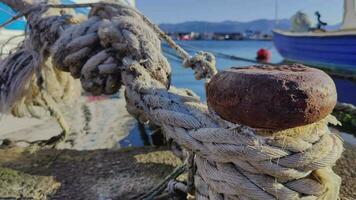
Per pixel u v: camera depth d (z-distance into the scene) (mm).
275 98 877
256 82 903
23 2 2365
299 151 950
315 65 10625
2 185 1820
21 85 2283
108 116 3424
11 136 2701
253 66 1062
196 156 1186
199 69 1537
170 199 1609
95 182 1873
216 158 1045
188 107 1232
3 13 3625
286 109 875
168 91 1386
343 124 3240
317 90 887
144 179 1898
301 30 13609
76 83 2486
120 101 4105
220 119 1089
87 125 3131
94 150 2359
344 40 8953
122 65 1564
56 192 1771
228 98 942
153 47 1575
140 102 1379
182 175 1799
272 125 915
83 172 1995
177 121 1161
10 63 2332
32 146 2494
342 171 2033
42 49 2107
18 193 1751
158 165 2072
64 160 2176
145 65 1521
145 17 1779
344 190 1794
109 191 1774
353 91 6613
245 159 974
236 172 1021
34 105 2529
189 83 5887
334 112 3533
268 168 962
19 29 3727
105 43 1663
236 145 976
